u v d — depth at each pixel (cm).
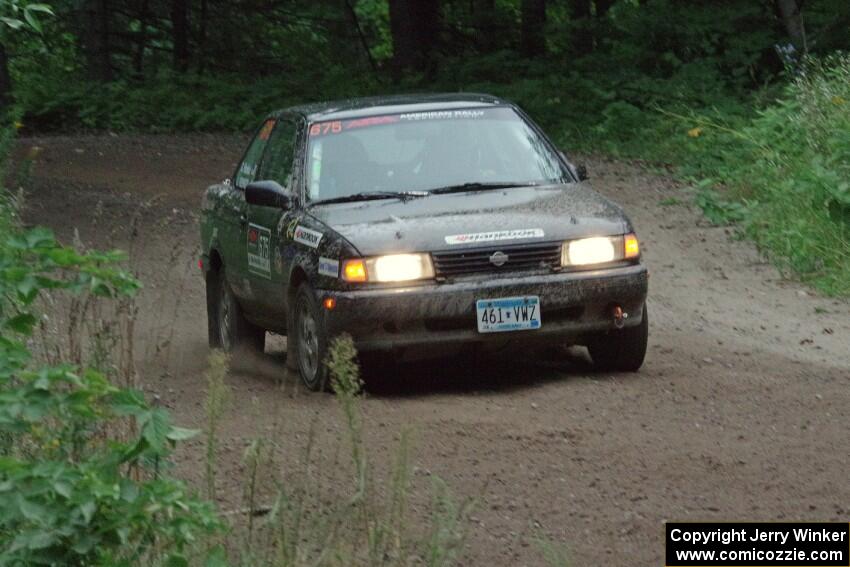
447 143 1407
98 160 3506
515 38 5278
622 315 1278
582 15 5166
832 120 2483
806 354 1488
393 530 780
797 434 1095
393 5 4909
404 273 1233
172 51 5962
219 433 1117
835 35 3853
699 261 2088
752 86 3944
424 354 1258
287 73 5212
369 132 1409
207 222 1631
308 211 1334
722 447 1057
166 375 1415
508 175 1393
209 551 661
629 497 934
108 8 5803
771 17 4038
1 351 646
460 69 4512
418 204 1322
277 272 1365
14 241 680
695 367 1377
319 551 790
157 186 3075
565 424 1134
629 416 1162
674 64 3888
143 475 825
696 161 2905
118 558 649
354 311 1226
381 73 4894
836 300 1805
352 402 749
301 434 1106
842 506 910
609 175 2967
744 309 1761
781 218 2156
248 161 1580
